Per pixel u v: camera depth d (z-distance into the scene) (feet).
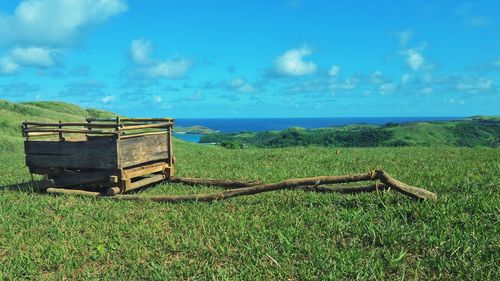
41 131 34.68
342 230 19.94
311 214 22.54
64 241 20.97
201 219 23.07
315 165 43.98
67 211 26.81
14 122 115.03
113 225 23.13
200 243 19.42
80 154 32.58
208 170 42.22
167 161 36.40
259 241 19.20
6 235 22.21
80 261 18.35
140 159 33.14
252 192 26.81
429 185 27.96
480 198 22.67
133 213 25.95
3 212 26.94
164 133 35.86
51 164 34.09
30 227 23.82
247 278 15.80
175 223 23.06
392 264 16.01
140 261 18.25
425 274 15.52
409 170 36.70
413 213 21.09
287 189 29.27
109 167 31.30
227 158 54.65
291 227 20.48
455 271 15.46
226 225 21.98
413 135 381.40
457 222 19.86
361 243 18.39
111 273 17.25
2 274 17.17
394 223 19.65
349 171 38.78
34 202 29.63
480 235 17.89
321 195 27.02
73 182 33.09
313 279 15.44
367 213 21.72
